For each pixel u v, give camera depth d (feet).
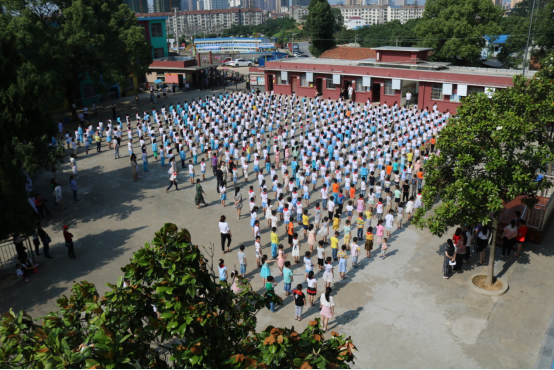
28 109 65.72
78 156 105.70
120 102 165.68
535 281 50.96
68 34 121.60
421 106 135.13
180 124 117.39
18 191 55.52
